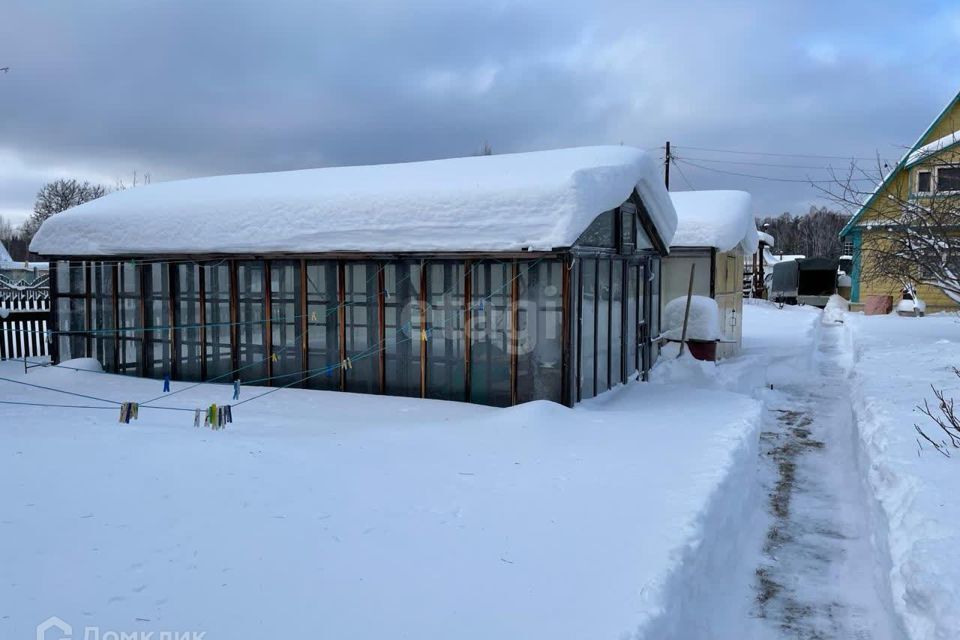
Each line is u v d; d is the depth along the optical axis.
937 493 5.44
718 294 15.94
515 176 9.29
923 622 3.97
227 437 7.08
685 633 4.34
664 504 5.50
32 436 6.87
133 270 11.58
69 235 11.66
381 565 4.30
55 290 12.23
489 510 5.32
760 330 23.19
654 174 10.81
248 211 10.46
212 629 3.45
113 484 5.36
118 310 11.77
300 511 5.09
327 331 10.33
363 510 5.20
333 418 8.48
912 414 8.18
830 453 9.36
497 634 3.54
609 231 10.46
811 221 70.94
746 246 17.47
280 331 10.65
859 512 7.05
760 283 45.03
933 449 6.68
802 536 6.54
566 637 3.52
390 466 6.36
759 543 6.38
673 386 11.20
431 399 9.67
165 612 3.58
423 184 9.70
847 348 20.02
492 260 9.32
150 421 8.02
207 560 4.21
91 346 12.06
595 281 9.96
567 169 9.30
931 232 10.86
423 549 4.56
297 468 6.08
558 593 4.01
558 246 8.48
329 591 3.92
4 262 34.62
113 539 4.41
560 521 5.12
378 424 8.15
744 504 6.83
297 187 10.95
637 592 4.04
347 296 10.19
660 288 13.77
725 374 13.01
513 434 7.64
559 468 6.45
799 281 39.72
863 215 14.15
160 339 11.47
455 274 9.55
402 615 3.70
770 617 5.07
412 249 9.27
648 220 11.91
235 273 10.85
